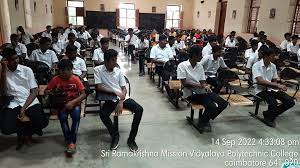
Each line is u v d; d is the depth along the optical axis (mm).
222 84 4195
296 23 7906
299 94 3908
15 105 2836
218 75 4242
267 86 3639
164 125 3625
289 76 4562
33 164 2596
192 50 3471
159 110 4203
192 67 3549
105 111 2965
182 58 5238
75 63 4129
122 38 11969
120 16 15828
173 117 3922
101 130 3402
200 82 3611
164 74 4730
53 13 14820
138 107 2945
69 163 2633
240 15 10414
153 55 5656
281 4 8164
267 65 3740
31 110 2795
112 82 3133
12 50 2768
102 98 3016
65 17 15195
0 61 2840
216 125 3682
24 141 2994
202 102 3430
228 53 6270
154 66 5684
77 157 2744
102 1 15398
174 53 5922
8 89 2838
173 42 5945
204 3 14219
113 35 14148
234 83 4312
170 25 16266
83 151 2867
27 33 7824
